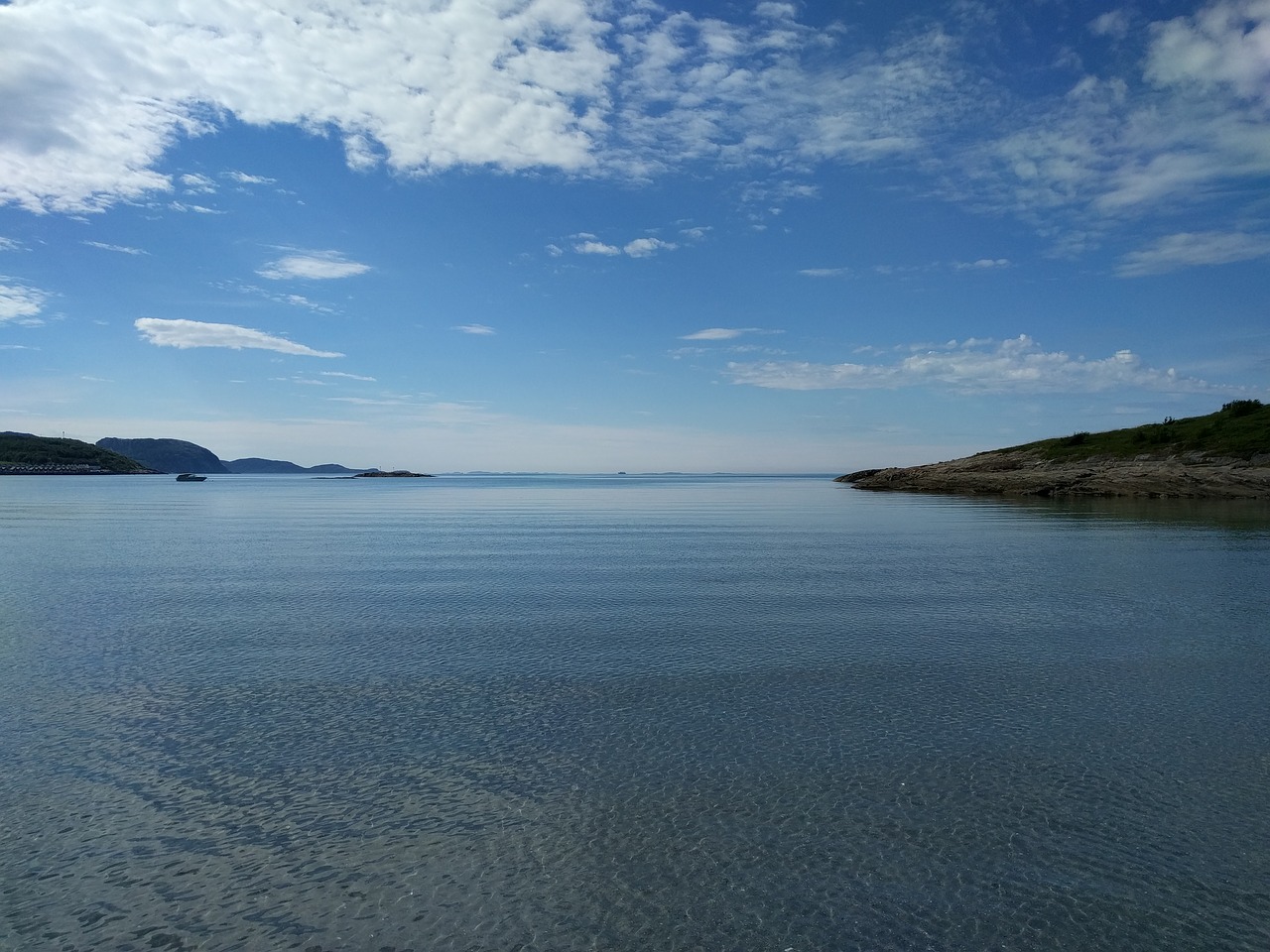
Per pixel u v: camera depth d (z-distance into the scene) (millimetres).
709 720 11562
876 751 10406
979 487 91562
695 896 7129
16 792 9172
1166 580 24672
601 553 33500
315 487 163125
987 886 7305
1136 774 9680
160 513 65312
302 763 10031
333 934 6598
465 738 10875
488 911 6910
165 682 13469
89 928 6680
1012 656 15133
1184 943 6512
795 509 70250
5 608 20406
